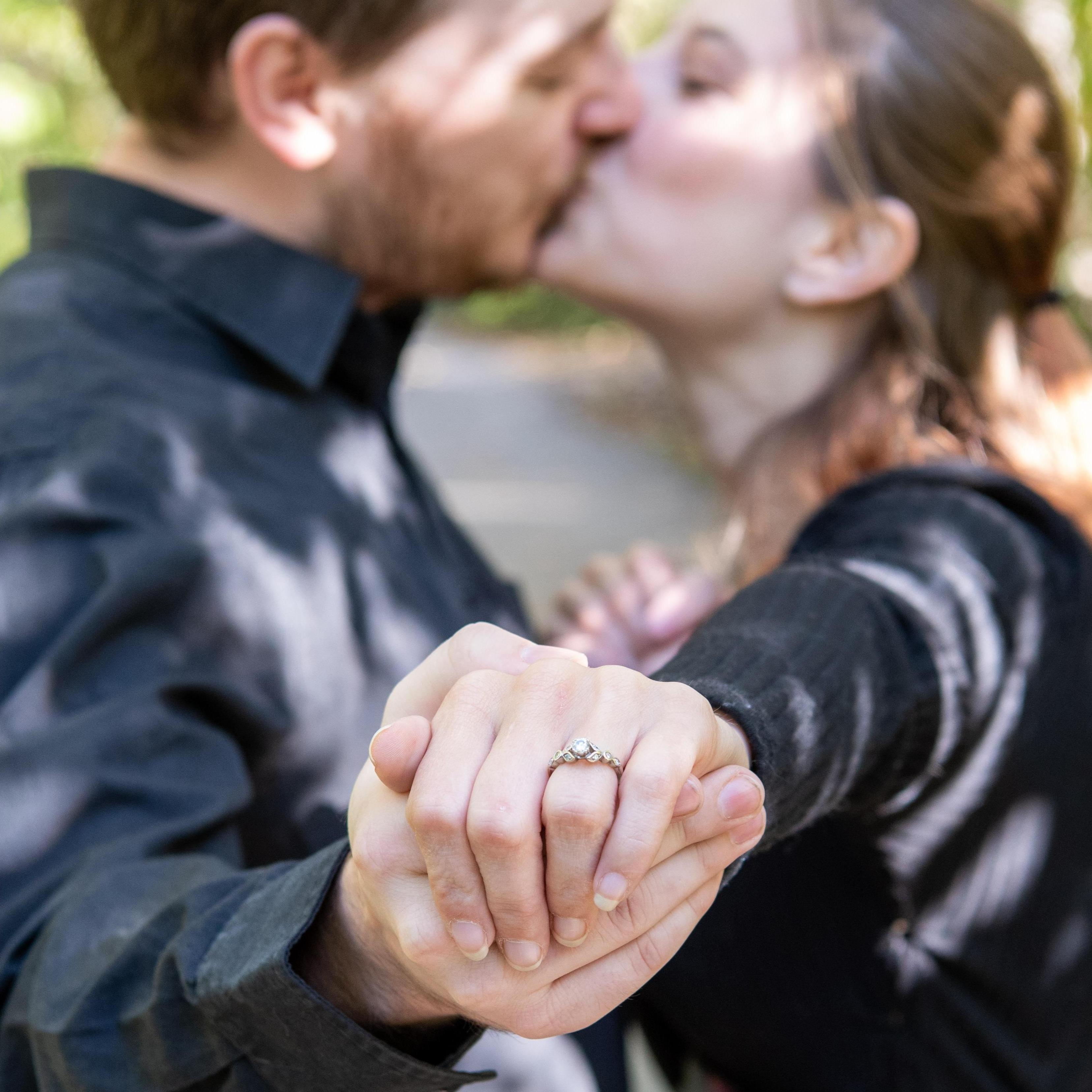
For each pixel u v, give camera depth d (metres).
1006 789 1.11
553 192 1.55
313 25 1.34
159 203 1.38
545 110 1.48
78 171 1.42
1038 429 1.46
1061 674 1.11
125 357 1.27
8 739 0.93
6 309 1.34
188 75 1.37
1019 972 1.17
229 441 1.24
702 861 0.62
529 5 1.44
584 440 11.81
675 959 1.28
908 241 1.42
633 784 0.56
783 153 1.48
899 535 1.08
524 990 0.61
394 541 1.41
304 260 1.40
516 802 0.56
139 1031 0.74
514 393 15.31
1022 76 1.46
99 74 1.45
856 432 1.44
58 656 0.97
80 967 0.79
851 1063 1.20
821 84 1.46
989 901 1.14
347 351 1.50
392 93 1.39
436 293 1.58
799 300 1.49
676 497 9.04
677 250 1.53
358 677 1.22
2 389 1.22
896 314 1.46
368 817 0.61
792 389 1.56
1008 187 1.44
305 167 1.36
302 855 1.16
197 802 0.95
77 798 0.91
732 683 0.79
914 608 0.98
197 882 0.83
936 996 1.15
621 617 1.69
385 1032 0.69
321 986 0.68
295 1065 0.68
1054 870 1.16
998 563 1.07
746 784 0.61
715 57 1.51
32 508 1.05
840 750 0.82
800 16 1.49
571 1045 1.25
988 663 1.02
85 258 1.39
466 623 1.43
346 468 1.41
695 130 1.51
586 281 1.60
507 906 0.57
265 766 1.14
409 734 0.59
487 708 0.60
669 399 12.85
